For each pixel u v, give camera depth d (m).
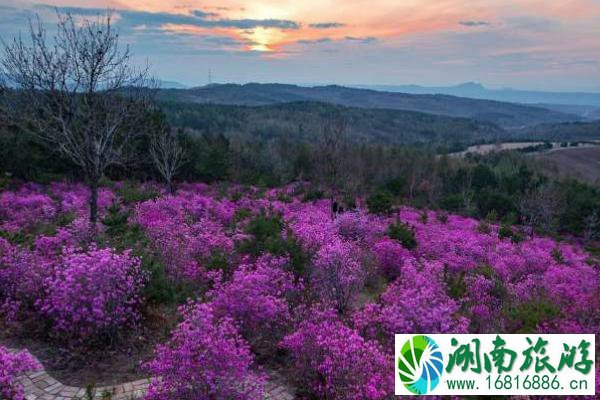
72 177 27.97
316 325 7.84
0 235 11.61
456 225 28.44
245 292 8.64
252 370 7.80
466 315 10.32
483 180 74.88
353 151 67.38
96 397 6.93
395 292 10.00
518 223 43.88
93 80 12.84
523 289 12.55
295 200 30.80
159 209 19.80
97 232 13.21
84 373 7.61
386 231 19.83
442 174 82.69
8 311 9.11
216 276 10.91
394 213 29.33
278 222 16.19
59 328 8.55
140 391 7.10
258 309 8.57
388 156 87.31
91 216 13.94
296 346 7.54
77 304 8.16
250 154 64.31
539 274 15.89
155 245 12.49
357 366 6.79
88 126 13.20
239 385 6.59
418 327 7.83
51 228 13.83
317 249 13.41
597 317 9.62
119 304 8.51
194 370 6.26
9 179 23.45
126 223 15.09
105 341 8.52
